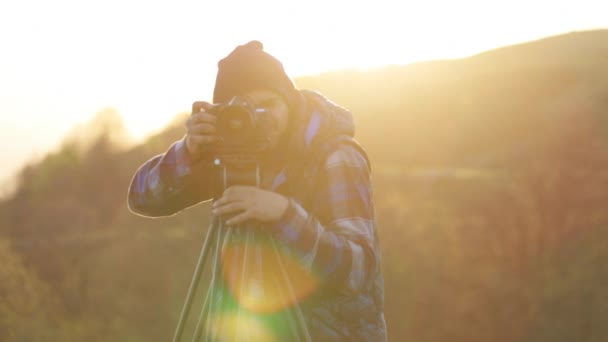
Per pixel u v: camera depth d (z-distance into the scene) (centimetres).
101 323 2984
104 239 3881
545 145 3825
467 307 2758
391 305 2769
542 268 2845
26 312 2778
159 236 3409
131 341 2952
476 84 7850
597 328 2653
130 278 3225
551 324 2708
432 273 2772
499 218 3108
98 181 6234
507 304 2747
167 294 3144
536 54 9006
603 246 2853
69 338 2809
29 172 6450
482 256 2881
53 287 3191
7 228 5338
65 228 5381
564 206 3050
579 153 3562
